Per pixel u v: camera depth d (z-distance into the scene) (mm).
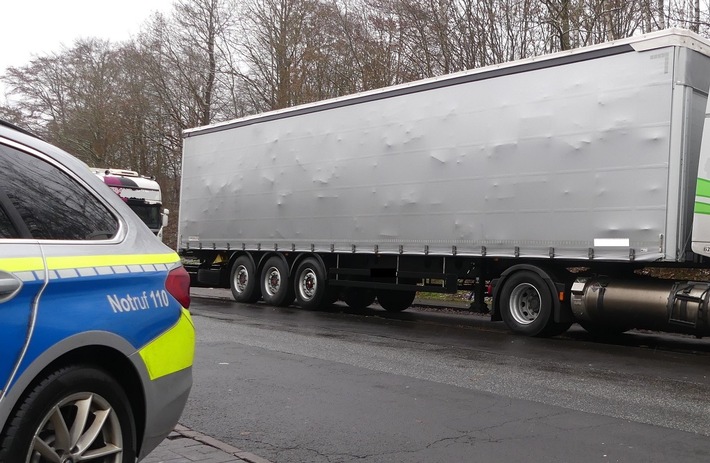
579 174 10680
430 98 12945
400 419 5961
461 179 12305
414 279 14125
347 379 7555
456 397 6785
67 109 46281
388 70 27094
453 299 18906
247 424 5777
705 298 9734
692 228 9656
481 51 23391
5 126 3650
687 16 18094
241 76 35438
